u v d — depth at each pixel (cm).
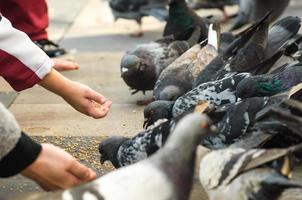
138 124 795
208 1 1402
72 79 991
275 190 441
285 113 491
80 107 614
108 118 819
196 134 397
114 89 945
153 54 912
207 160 472
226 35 906
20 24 1041
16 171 454
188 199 407
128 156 612
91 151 711
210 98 691
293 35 805
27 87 593
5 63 582
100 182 394
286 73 669
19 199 409
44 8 1074
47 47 1135
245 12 1216
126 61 891
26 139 456
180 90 797
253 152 454
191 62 842
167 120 614
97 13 1529
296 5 1488
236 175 451
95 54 1141
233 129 590
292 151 446
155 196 381
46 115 838
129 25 1414
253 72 722
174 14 1041
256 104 594
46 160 464
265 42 784
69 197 394
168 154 396
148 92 938
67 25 1414
